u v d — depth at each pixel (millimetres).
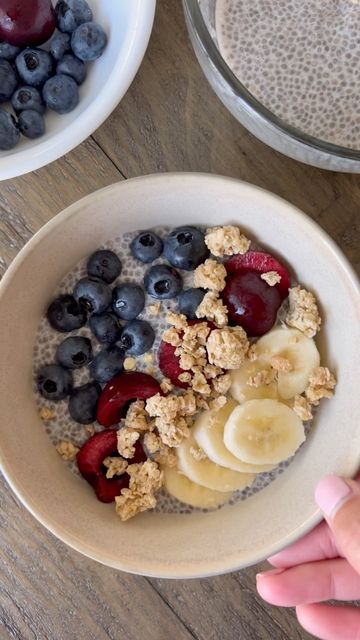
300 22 346
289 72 347
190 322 367
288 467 373
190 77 387
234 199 350
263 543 340
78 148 391
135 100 389
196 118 390
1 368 350
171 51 386
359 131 352
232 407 368
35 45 374
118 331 373
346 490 320
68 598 416
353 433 339
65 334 377
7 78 368
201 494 369
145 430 369
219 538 353
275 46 348
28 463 353
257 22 349
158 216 368
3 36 366
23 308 357
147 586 417
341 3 344
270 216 351
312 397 364
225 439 361
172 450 369
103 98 353
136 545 349
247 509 366
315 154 341
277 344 368
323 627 366
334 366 366
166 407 359
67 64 369
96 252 373
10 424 351
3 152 370
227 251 366
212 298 364
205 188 347
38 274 356
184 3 328
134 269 377
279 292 371
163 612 418
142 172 394
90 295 366
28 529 410
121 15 365
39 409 375
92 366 372
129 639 418
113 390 365
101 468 368
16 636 418
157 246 370
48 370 369
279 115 352
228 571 337
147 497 362
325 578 363
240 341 361
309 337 367
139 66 374
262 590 364
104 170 394
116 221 362
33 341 374
